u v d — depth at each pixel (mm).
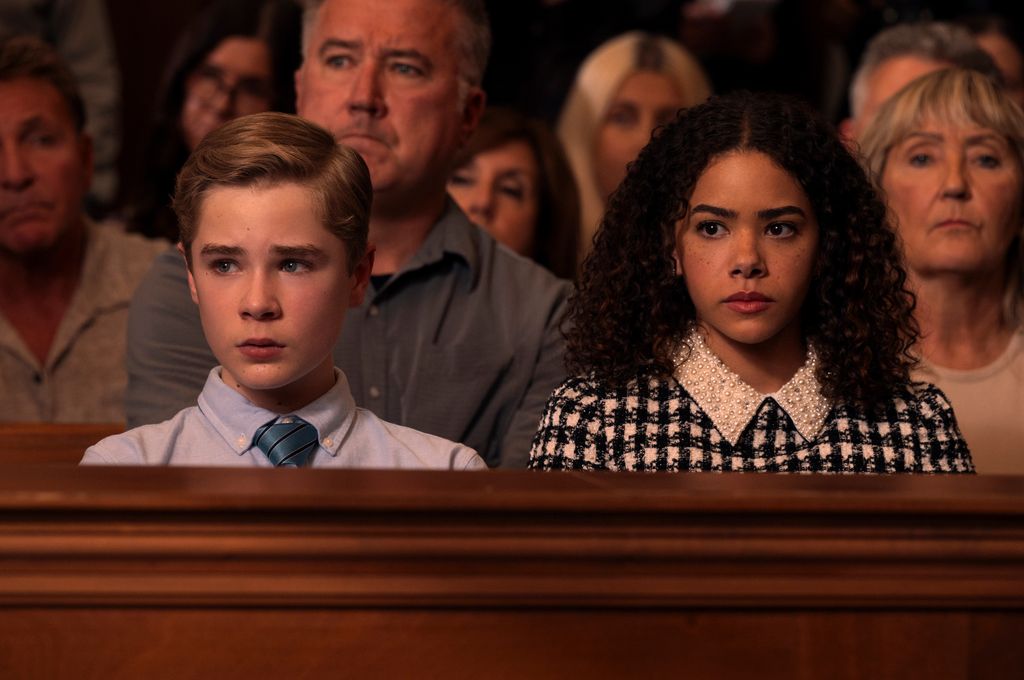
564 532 3906
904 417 7027
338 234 5715
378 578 3877
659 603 4004
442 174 8680
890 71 12516
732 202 6582
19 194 10367
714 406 6949
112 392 10812
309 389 6055
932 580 4062
